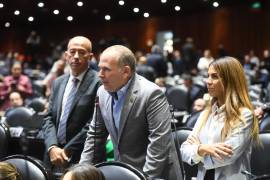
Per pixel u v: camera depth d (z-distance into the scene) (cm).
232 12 2266
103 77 369
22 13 2144
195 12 2391
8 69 2019
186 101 1027
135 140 380
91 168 286
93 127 406
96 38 2753
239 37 2250
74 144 452
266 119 594
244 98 343
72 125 470
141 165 383
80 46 468
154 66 1537
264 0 2148
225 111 345
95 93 469
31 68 2281
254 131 342
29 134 630
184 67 1956
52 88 493
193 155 345
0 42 3019
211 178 351
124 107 376
